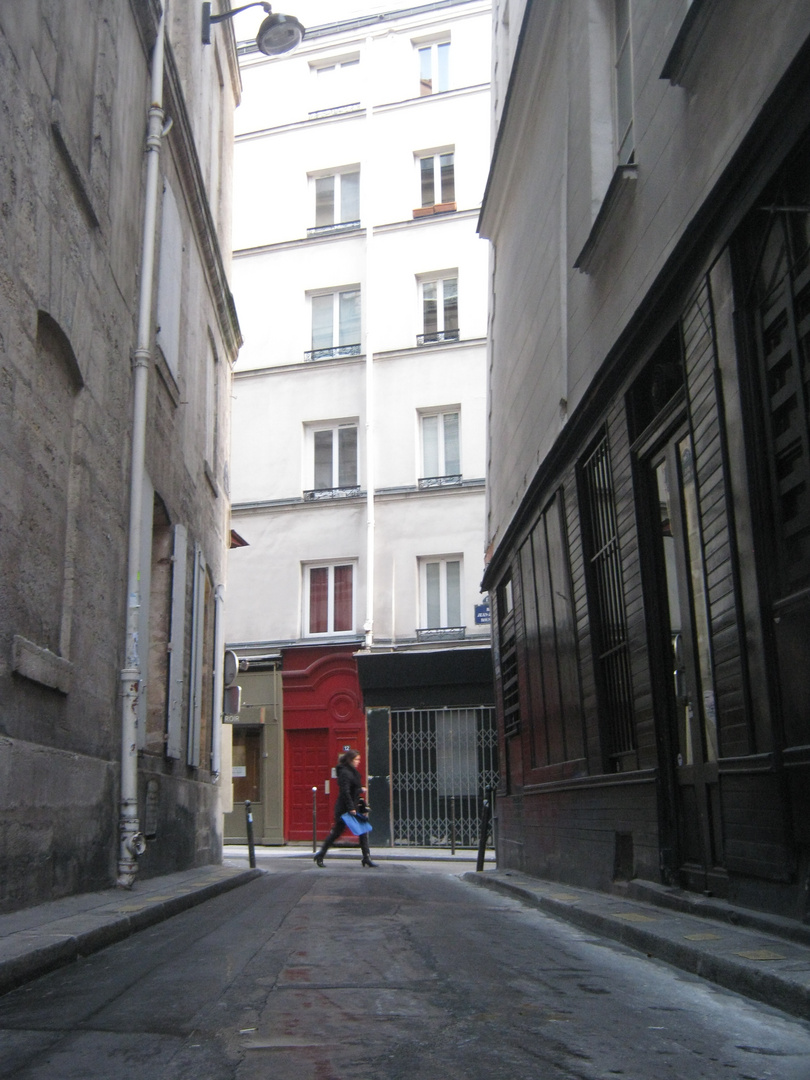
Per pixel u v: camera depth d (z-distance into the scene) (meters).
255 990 4.40
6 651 6.20
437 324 24.56
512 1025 3.77
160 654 11.27
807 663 4.90
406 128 25.52
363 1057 3.33
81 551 7.91
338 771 16.00
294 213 25.81
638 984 4.64
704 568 6.20
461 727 21.97
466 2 25.84
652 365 7.32
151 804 10.17
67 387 7.68
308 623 23.80
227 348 17.30
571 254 9.52
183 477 12.60
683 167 6.59
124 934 6.17
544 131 10.86
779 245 5.27
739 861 5.69
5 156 6.05
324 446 24.64
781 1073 3.21
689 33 6.24
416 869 15.67
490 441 15.71
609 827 8.21
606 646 8.59
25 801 6.46
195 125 14.05
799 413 5.05
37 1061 3.32
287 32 13.48
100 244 8.48
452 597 23.08
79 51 7.91
